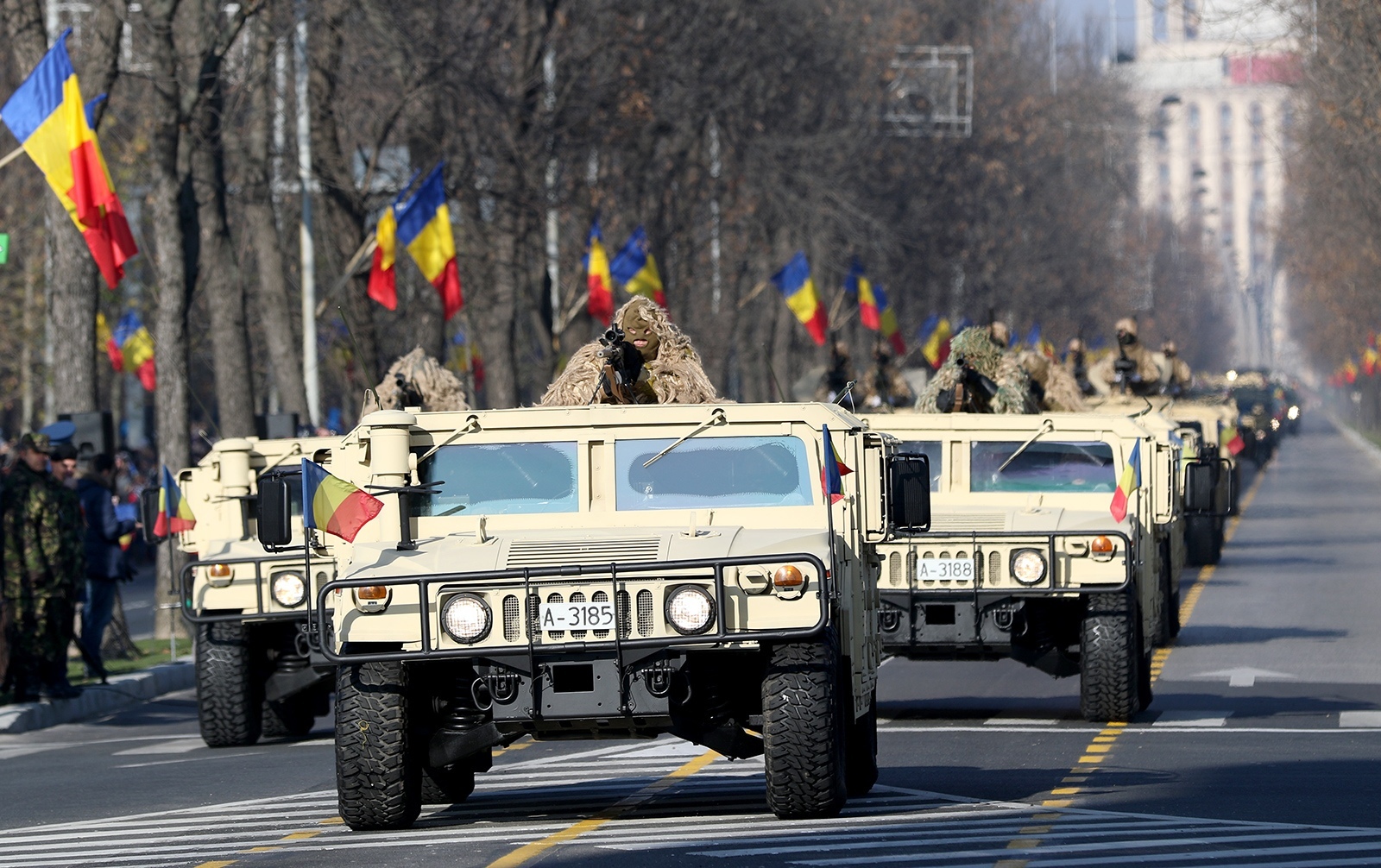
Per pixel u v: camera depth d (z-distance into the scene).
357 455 40.28
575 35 146.00
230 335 110.44
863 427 43.34
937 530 60.12
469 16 136.12
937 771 47.94
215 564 59.94
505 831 38.66
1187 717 60.97
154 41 98.88
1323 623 93.62
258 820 42.34
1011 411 67.81
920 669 79.88
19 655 71.12
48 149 81.56
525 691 36.53
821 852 34.88
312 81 134.12
